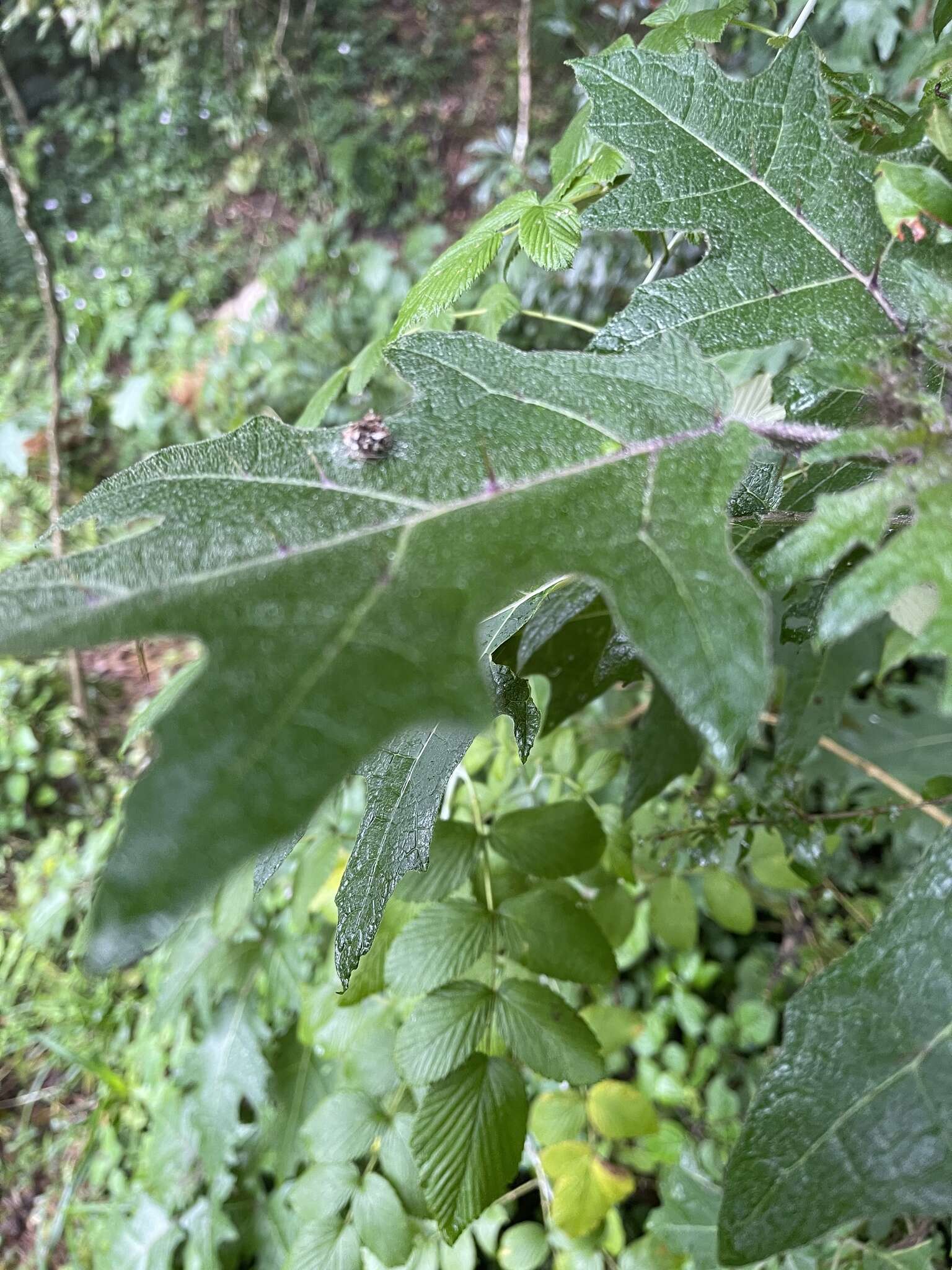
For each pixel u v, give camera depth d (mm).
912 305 232
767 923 773
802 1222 199
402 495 188
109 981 926
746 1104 656
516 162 1430
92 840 1012
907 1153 197
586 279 1262
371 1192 411
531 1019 361
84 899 960
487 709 161
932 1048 203
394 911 393
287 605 170
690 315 246
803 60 251
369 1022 449
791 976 653
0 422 1513
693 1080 666
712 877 498
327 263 1673
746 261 247
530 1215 654
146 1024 799
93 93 1946
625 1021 485
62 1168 908
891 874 669
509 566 177
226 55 1857
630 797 375
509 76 1766
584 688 356
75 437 1603
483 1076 354
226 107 1876
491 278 1248
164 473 197
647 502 185
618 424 198
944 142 239
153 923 130
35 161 1711
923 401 196
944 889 210
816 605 278
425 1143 345
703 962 764
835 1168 200
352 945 258
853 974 214
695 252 836
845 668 441
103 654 1360
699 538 178
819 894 631
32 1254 876
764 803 420
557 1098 474
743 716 159
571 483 188
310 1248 416
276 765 148
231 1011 602
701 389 205
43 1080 969
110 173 1956
